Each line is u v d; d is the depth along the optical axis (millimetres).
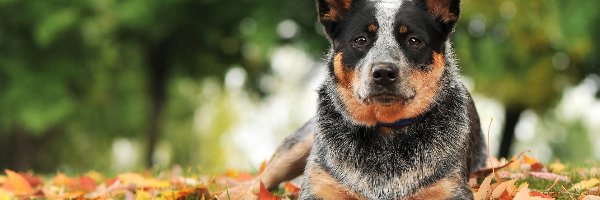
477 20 18141
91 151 32969
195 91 28438
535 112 20922
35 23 20453
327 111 5418
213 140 38188
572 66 19922
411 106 5129
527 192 5312
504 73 18391
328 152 5324
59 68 21781
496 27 18266
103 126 27688
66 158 32281
